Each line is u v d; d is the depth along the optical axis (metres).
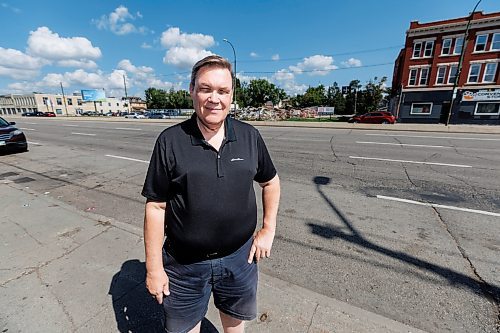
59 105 83.00
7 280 2.36
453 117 26.36
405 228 3.45
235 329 1.63
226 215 1.23
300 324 1.88
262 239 1.48
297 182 5.54
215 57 1.20
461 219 3.68
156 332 1.86
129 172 6.62
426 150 9.14
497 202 4.30
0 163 7.78
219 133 1.27
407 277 2.49
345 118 34.22
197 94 1.18
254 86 74.56
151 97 86.44
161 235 1.29
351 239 3.19
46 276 2.42
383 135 14.15
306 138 12.92
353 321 1.90
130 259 2.70
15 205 4.08
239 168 1.24
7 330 1.85
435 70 26.55
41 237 3.11
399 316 2.04
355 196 4.66
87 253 2.79
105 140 12.86
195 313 1.44
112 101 95.69
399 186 5.19
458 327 1.94
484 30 24.09
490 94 24.45
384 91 46.09
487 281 2.42
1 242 3.00
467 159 7.59
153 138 13.38
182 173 1.17
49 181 5.84
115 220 3.58
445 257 2.79
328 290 2.33
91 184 5.60
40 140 13.28
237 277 1.39
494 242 3.08
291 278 2.50
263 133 15.65
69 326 1.90
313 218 3.79
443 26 25.45
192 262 1.29
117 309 2.06
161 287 1.31
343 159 7.75
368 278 2.49
